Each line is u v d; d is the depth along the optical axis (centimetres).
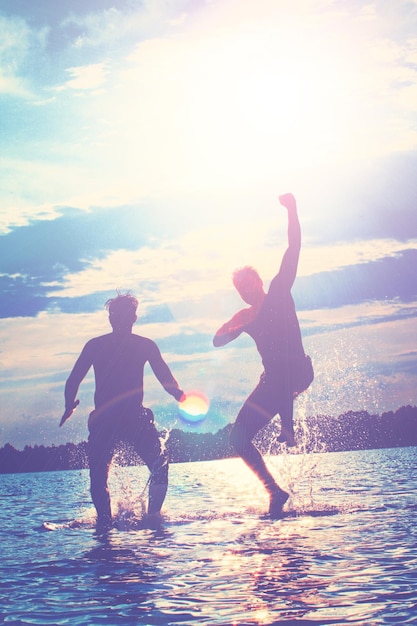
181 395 655
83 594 318
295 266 602
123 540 465
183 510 607
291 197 604
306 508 570
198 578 335
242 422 588
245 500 673
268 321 596
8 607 299
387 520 488
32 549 449
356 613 267
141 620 270
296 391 597
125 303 639
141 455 613
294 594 298
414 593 291
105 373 622
